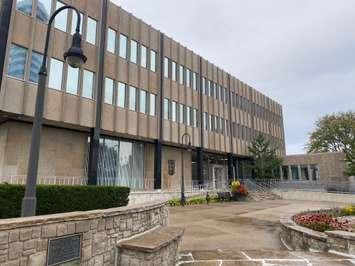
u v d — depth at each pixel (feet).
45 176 61.00
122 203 39.24
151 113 83.66
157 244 20.35
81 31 66.23
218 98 118.01
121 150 79.51
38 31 57.47
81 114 63.41
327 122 147.84
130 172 80.43
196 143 100.89
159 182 83.35
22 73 54.03
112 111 71.56
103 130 70.23
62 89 60.54
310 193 109.40
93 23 69.56
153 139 83.92
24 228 14.10
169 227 28.76
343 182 110.32
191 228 42.19
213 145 110.01
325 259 24.85
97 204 34.65
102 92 68.74
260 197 105.70
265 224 47.06
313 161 127.95
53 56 59.67
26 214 19.11
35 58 56.29
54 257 15.62
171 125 90.84
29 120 57.82
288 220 38.86
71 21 64.03
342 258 25.20
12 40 53.11
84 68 65.62
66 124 62.39
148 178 85.20
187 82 101.76
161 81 88.33
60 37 61.46
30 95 54.60
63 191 30.14
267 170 125.80
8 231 13.32
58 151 64.28
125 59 77.46
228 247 31.09
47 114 57.16
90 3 69.21
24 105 53.52
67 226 16.63
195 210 65.87
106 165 74.33
